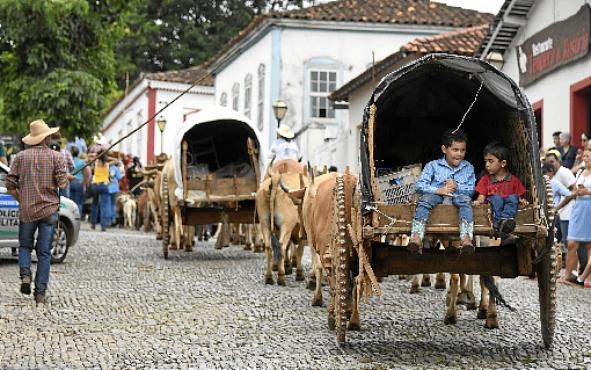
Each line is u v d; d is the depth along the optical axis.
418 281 13.47
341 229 9.17
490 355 9.11
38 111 27.86
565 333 10.27
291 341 9.78
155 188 22.95
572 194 14.48
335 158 30.97
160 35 60.78
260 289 13.92
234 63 40.72
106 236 24.95
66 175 12.59
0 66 28.41
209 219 18.31
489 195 8.95
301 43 34.34
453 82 9.84
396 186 9.41
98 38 28.69
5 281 14.23
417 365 8.62
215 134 19.14
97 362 8.71
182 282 14.63
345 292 9.27
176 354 9.08
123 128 57.72
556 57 20.47
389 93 9.52
